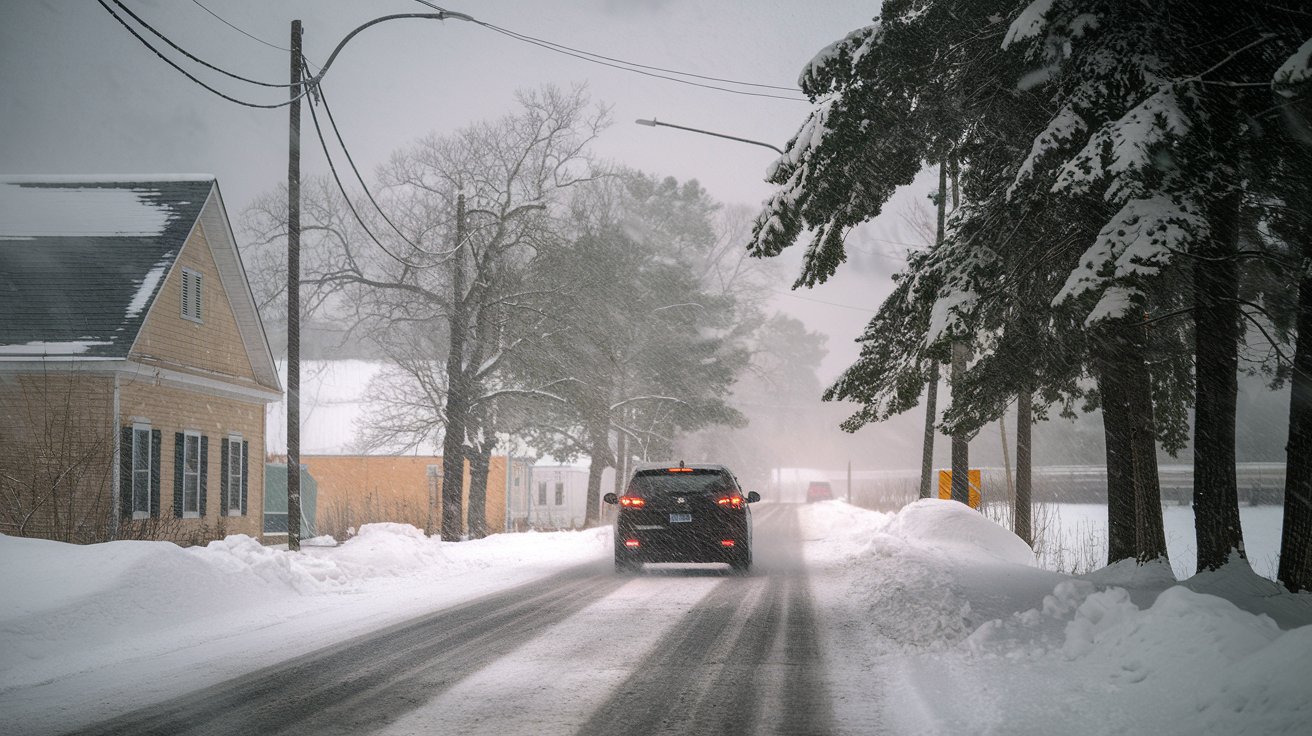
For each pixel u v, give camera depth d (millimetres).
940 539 20547
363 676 8383
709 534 17047
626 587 15383
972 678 7668
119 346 22219
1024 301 14680
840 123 13000
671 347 45906
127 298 23453
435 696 7562
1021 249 13188
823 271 14445
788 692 7609
